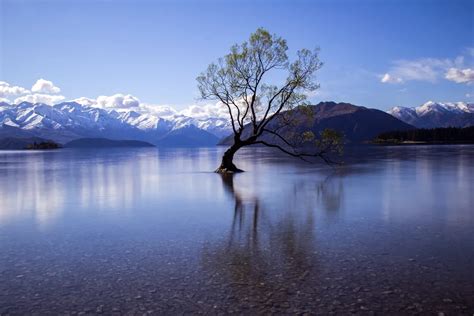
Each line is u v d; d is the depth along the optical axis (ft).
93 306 30.50
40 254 45.19
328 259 41.63
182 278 36.42
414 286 33.81
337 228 57.11
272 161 286.05
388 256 42.55
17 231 57.77
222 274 37.32
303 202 83.35
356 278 35.81
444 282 34.65
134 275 37.45
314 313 28.91
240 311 29.37
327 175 153.38
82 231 57.41
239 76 164.25
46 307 30.40
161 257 43.34
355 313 28.89
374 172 163.63
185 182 132.77
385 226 58.23
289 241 49.67
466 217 64.80
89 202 87.35
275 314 28.84
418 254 43.16
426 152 390.83
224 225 60.39
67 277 37.11
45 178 153.69
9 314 29.19
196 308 29.96
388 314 28.68
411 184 116.26
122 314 29.09
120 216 69.41
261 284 34.63
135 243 49.88
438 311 29.09
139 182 134.41
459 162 223.30
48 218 68.08
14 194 102.78
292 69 163.73
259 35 161.79
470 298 31.27
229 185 120.98
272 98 167.12
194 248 46.96
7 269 39.70
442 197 88.58
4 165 262.67
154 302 31.12
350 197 90.07
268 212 71.61
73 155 525.34
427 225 58.70
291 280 35.50
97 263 41.47
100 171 196.24
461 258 41.57
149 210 75.66
